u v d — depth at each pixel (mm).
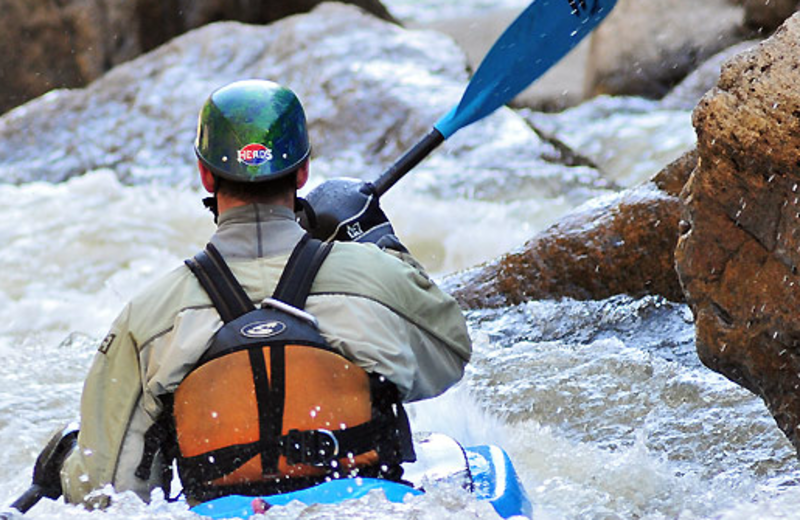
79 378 16484
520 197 31109
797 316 10258
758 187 10320
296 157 9383
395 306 9250
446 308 9578
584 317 17391
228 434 8781
